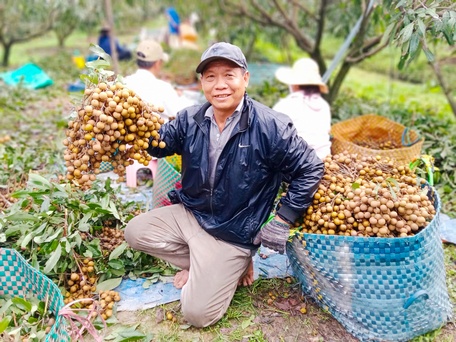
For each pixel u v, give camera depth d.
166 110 3.55
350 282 2.06
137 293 2.45
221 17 8.71
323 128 3.43
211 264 2.17
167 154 2.26
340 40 13.53
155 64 3.63
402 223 1.99
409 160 3.43
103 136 1.93
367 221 2.05
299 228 2.18
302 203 2.08
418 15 2.74
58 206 2.58
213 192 2.16
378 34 5.13
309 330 2.21
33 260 2.40
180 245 2.40
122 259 2.61
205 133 2.13
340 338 2.17
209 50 1.99
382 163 2.33
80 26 11.46
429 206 2.12
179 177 2.78
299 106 3.42
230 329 2.23
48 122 5.24
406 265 1.98
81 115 1.94
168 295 2.44
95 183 2.96
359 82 9.30
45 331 2.09
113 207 2.72
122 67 8.66
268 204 2.23
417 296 1.99
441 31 2.77
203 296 2.14
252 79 7.86
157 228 2.36
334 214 2.08
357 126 4.09
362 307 2.10
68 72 8.49
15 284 2.35
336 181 2.23
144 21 19.83
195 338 2.18
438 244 2.11
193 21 11.84
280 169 2.12
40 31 10.53
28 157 3.80
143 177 3.85
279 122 2.06
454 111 5.05
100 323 2.21
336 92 5.40
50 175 3.29
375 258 1.98
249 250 2.26
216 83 1.99
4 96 5.93
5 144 4.41
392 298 2.04
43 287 2.22
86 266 2.47
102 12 10.43
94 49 2.01
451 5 2.72
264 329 2.22
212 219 2.24
